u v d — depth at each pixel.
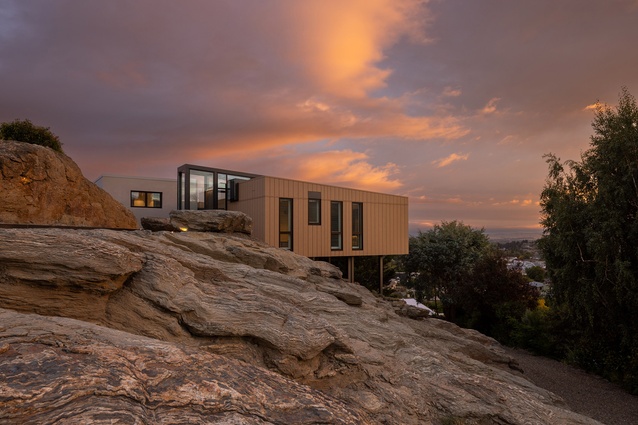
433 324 15.52
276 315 6.66
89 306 5.30
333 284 14.04
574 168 18.03
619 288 14.74
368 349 8.07
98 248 5.49
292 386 4.43
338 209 22.97
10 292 4.81
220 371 4.02
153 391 3.23
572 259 16.97
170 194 28.25
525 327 20.95
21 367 2.88
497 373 10.67
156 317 5.73
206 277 7.85
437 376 8.23
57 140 15.95
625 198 15.72
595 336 17.02
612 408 12.60
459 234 39.59
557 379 15.53
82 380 2.91
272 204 19.98
